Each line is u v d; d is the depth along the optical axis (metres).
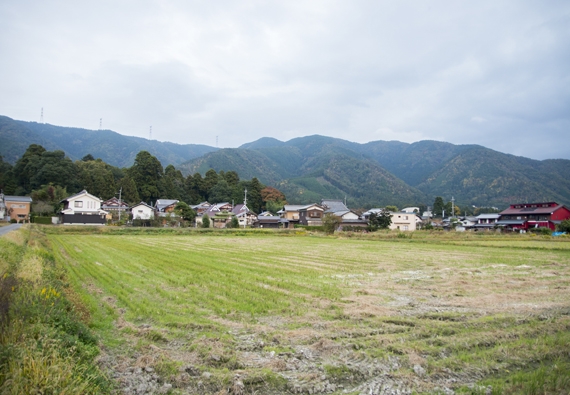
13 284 7.70
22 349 4.96
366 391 5.64
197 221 67.50
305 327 8.55
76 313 8.15
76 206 61.00
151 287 12.59
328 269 17.70
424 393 5.57
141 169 85.50
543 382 5.75
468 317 9.38
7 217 58.56
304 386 5.71
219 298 11.07
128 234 43.69
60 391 4.55
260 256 22.80
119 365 6.25
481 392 5.52
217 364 6.49
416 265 19.56
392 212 68.00
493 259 22.45
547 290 12.89
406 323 8.84
